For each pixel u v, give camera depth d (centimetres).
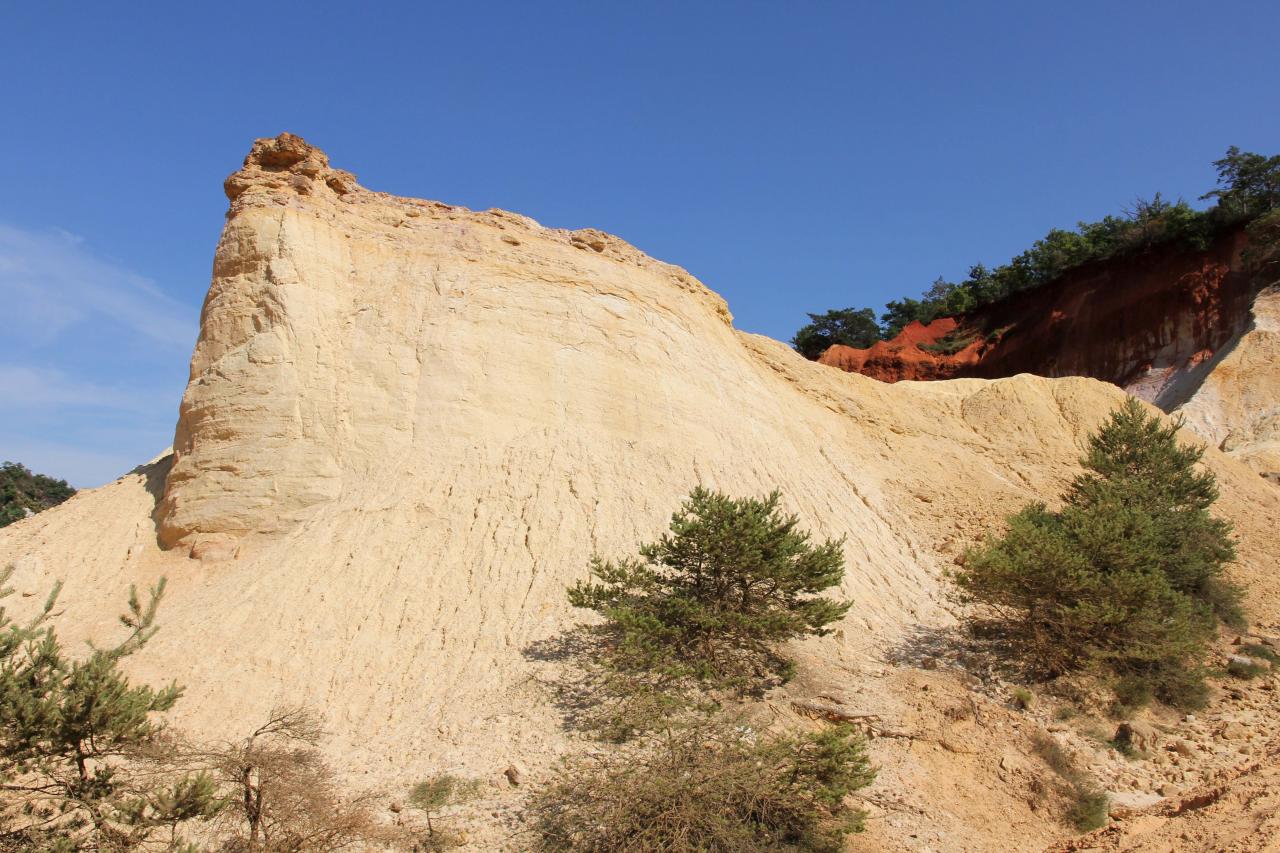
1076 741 1512
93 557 1923
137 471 2328
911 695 1562
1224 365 4403
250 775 1216
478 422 2122
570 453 2111
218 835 1158
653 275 2852
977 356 6103
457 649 1619
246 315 2116
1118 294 5494
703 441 2311
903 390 3353
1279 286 4694
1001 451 2984
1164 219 5462
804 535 1697
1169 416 3538
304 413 2016
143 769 1192
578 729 1402
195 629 1634
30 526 2144
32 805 1130
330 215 2373
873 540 2228
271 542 1869
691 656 1544
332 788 1277
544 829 1170
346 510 1902
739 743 1237
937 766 1397
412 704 1509
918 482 2644
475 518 1908
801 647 1688
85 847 1066
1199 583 2123
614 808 1121
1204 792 1274
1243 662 1864
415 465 2003
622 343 2431
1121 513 2027
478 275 2395
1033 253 6300
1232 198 5209
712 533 1590
